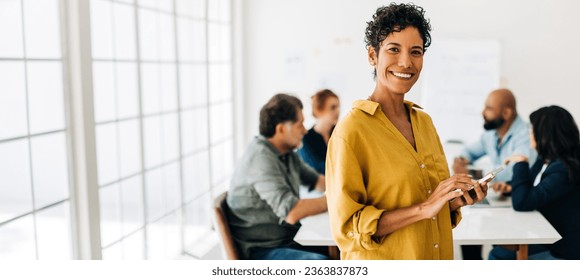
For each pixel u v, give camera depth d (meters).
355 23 4.67
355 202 1.31
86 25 2.34
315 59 4.76
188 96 3.85
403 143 1.33
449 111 4.46
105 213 2.75
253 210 2.50
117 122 2.83
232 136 4.86
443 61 4.45
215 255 3.69
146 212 3.12
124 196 2.90
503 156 3.28
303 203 2.45
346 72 4.73
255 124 4.94
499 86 4.47
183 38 3.76
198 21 3.99
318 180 2.89
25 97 2.15
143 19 3.14
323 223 2.37
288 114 2.51
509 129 3.29
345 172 1.30
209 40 4.32
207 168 4.19
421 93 4.55
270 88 4.86
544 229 2.24
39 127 2.21
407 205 1.31
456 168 3.21
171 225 3.52
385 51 1.30
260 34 4.82
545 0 4.36
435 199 1.24
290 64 4.80
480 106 4.42
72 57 2.32
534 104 4.47
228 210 2.54
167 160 3.45
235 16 4.78
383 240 1.35
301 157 3.15
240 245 2.51
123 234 2.90
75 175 2.38
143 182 3.06
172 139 3.52
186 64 3.81
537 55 4.42
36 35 2.19
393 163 1.30
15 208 2.11
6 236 2.08
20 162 2.12
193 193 3.94
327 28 4.71
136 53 2.98
